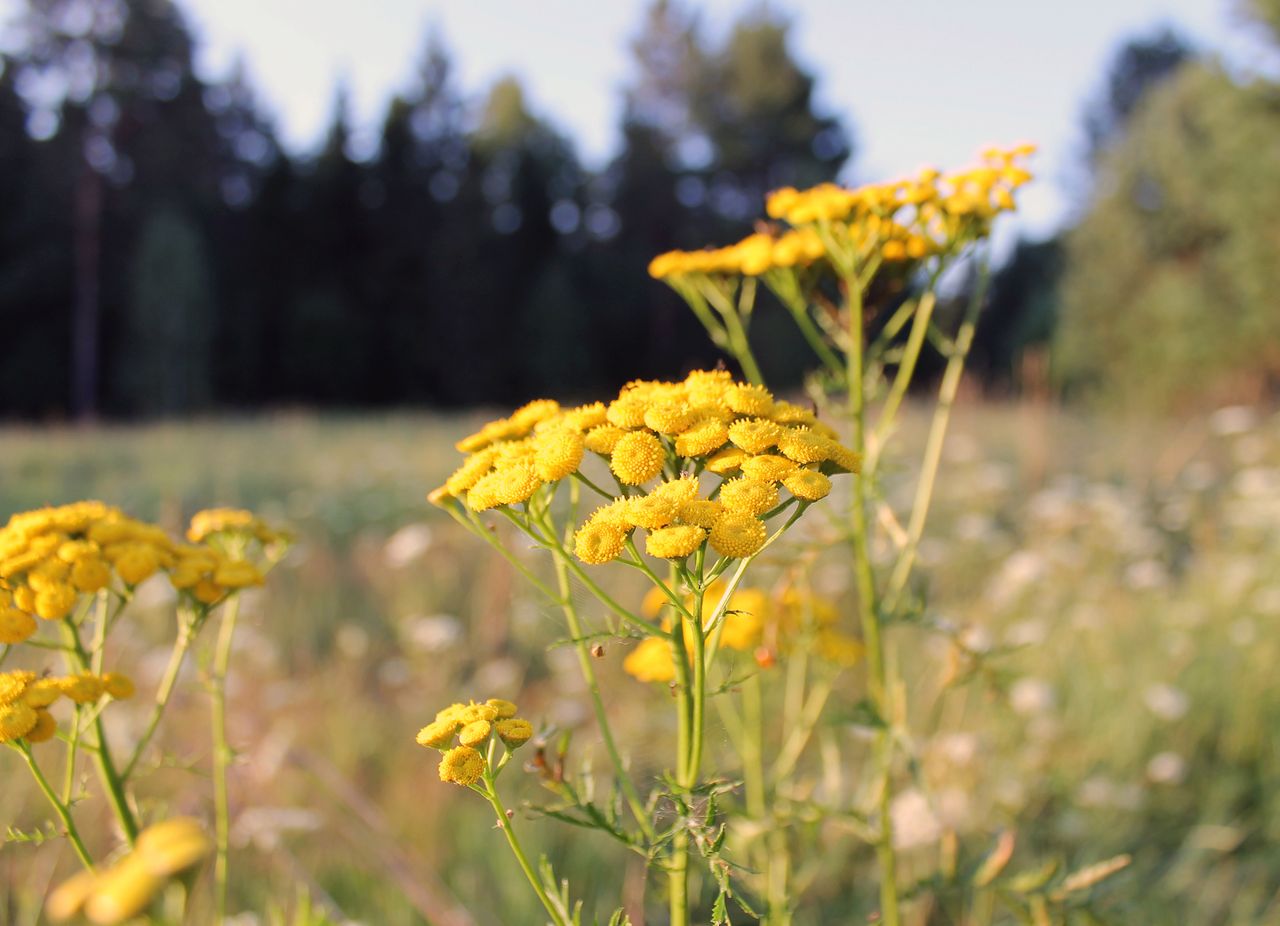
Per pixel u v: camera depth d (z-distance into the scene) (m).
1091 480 10.25
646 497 1.75
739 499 1.77
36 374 30.38
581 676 5.31
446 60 38.97
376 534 8.88
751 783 2.71
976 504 8.81
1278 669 5.27
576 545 1.72
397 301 37.28
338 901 3.66
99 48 30.53
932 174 2.76
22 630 1.99
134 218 31.72
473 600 6.74
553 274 36.19
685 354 39.34
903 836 3.57
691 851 1.88
